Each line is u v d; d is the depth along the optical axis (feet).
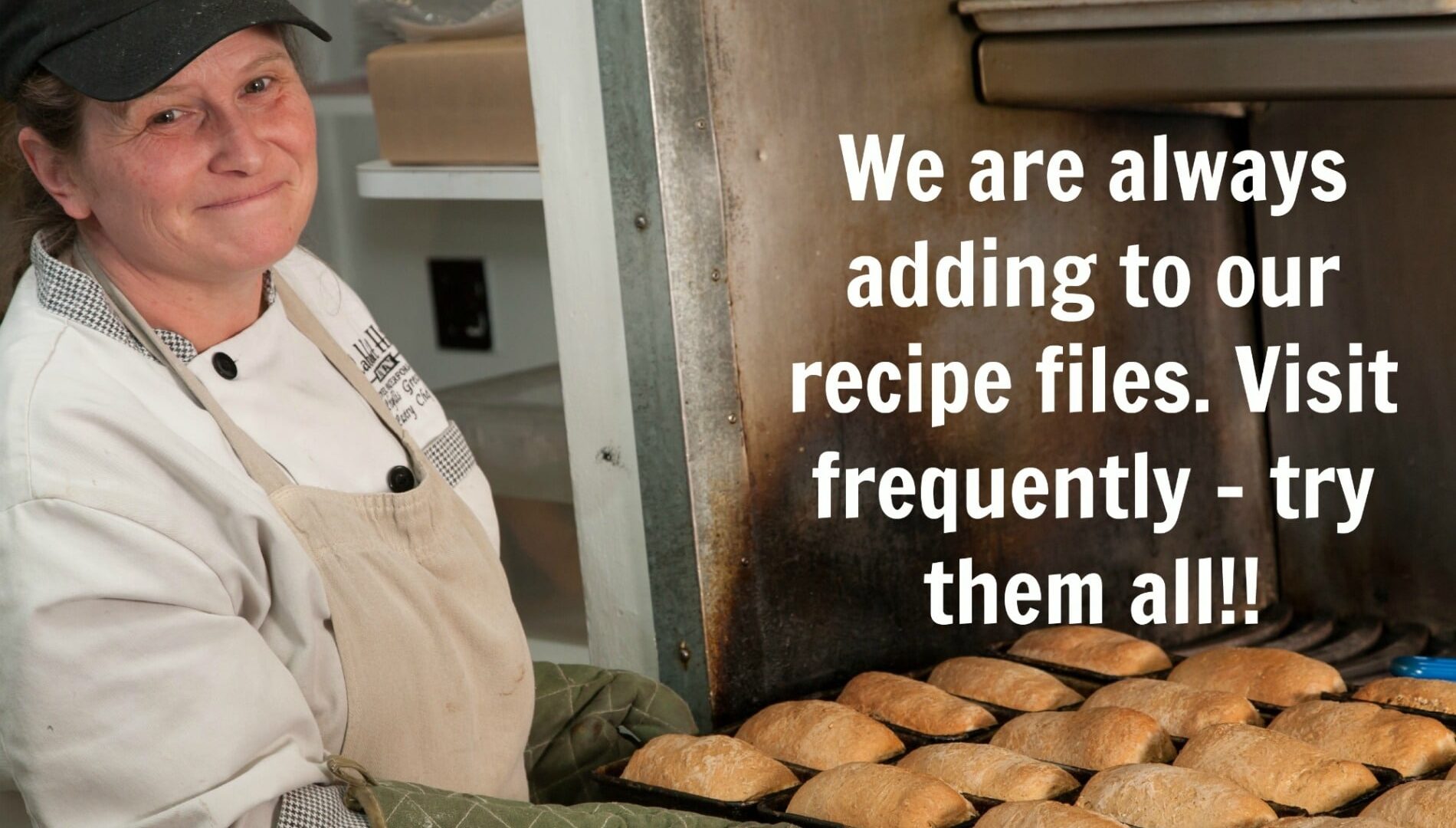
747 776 4.72
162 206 3.87
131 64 3.70
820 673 5.84
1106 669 5.66
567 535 7.21
